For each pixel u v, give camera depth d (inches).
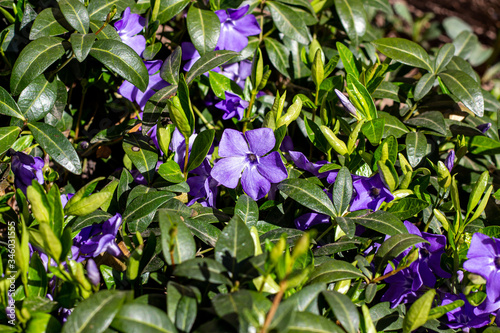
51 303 14.6
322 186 16.8
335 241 16.2
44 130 16.3
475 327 16.0
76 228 15.5
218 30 17.5
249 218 15.9
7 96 16.2
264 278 14.0
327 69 17.6
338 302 14.3
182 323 13.9
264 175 16.0
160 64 17.4
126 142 16.7
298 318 13.8
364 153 16.5
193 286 14.5
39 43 16.2
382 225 15.6
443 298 16.0
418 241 15.3
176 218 14.7
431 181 17.6
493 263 15.4
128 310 13.7
